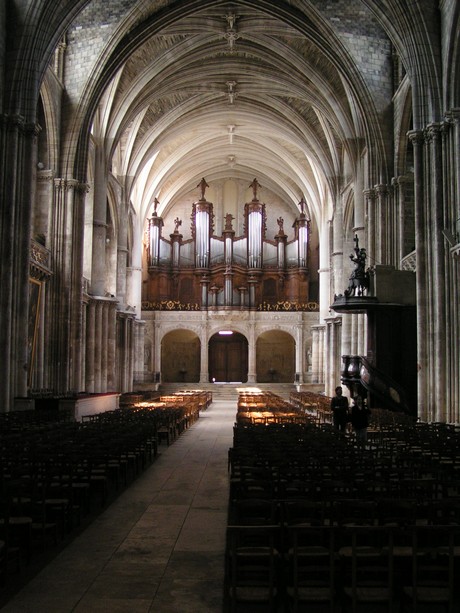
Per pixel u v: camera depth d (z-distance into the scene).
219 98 42.31
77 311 29.42
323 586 5.69
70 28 29.83
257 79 39.47
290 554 6.12
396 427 17.97
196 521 9.39
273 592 5.60
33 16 22.70
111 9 29.22
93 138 34.81
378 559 6.26
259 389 49.25
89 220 35.00
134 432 14.74
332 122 36.28
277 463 9.51
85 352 34.25
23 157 22.55
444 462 10.93
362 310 25.89
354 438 15.39
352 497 7.86
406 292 25.17
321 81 34.28
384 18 24.25
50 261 29.00
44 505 7.67
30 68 22.73
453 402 21.42
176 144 48.91
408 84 27.48
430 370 22.33
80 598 6.25
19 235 22.23
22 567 7.18
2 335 21.39
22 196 22.44
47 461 9.67
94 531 8.81
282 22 32.62
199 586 6.60
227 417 30.50
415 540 5.38
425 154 22.84
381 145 30.11
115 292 41.81
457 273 21.62
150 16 30.16
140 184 49.06
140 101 36.50
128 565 7.29
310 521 6.25
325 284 47.84
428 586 5.64
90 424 17.02
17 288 22.08
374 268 25.28
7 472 8.72
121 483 12.57
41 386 27.98
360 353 32.91
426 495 8.62
